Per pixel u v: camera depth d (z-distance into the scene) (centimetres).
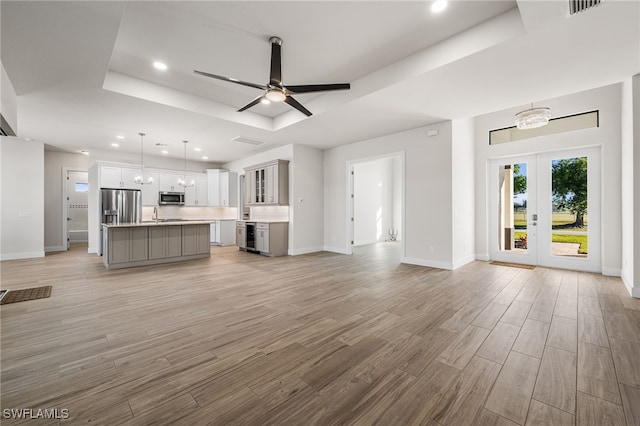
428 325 250
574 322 253
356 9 240
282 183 643
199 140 595
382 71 340
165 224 543
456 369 180
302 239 660
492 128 552
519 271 461
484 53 263
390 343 216
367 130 525
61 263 536
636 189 315
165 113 416
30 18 212
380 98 371
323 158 708
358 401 151
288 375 175
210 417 139
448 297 329
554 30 227
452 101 380
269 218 732
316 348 209
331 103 406
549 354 198
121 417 138
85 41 244
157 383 166
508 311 282
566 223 479
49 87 327
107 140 593
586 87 336
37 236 602
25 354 198
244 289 363
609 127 423
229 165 874
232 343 217
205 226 608
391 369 181
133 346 211
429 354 199
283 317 269
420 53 303
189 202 823
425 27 265
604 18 211
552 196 493
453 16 250
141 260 513
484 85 330
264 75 357
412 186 523
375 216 951
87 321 257
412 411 143
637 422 134
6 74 295
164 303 308
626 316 266
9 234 573
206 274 447
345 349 207
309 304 306
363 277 427
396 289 362
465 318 265
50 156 713
